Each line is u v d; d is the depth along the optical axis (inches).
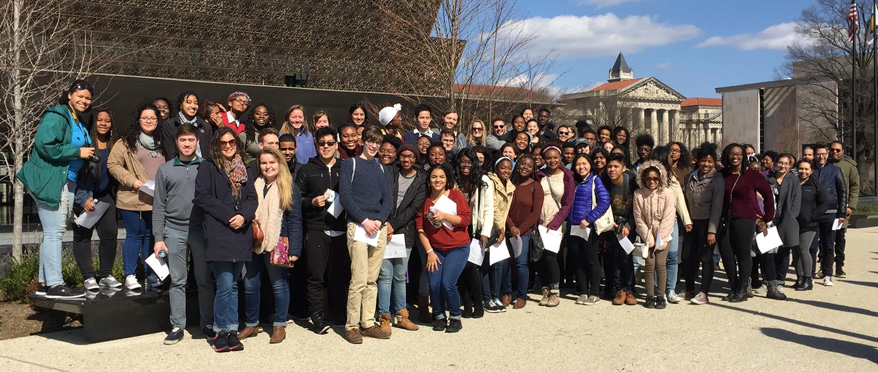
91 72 447.2
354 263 242.1
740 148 327.3
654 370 209.9
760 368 212.7
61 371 203.6
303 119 306.8
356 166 243.4
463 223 259.1
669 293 324.2
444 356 224.7
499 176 295.6
